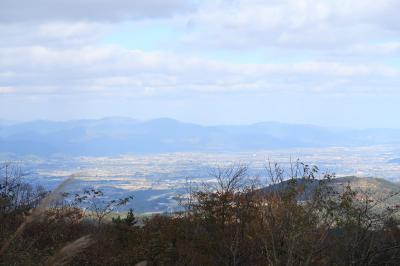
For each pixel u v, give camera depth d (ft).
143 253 41.86
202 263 43.29
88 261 38.55
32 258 28.55
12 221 37.81
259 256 41.73
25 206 39.09
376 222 41.50
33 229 37.93
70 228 43.98
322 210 37.27
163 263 41.93
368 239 42.65
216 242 44.45
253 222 40.93
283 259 36.68
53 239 39.50
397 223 41.37
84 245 11.08
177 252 44.11
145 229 45.65
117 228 46.98
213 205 45.37
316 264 37.35
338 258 40.50
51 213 40.37
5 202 38.29
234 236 44.19
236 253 43.68
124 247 45.09
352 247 40.81
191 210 47.03
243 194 43.88
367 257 42.50
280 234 37.70
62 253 10.89
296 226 36.01
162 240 43.21
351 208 38.14
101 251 41.45
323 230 36.88
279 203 37.63
